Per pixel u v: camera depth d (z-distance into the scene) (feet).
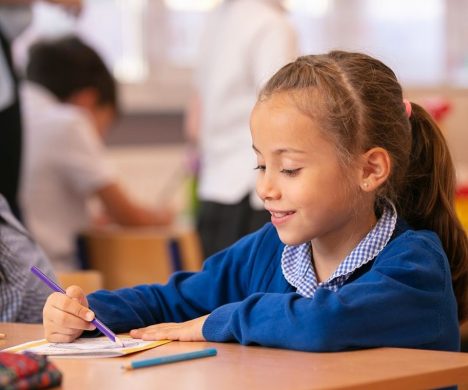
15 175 9.80
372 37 19.52
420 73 19.93
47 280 5.67
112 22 18.04
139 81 18.22
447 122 12.59
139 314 6.09
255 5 11.83
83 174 12.50
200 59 12.78
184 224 15.56
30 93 12.57
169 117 18.57
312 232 5.37
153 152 18.06
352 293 4.92
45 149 12.31
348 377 4.16
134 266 11.68
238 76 11.83
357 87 5.47
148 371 4.37
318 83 5.38
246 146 11.86
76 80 13.21
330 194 5.33
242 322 5.04
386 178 5.53
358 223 5.58
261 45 11.64
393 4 19.66
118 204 12.94
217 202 12.09
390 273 5.12
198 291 6.25
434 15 19.97
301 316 4.85
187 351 4.90
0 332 5.78
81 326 5.33
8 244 6.93
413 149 5.97
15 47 16.25
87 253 12.05
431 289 5.17
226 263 6.27
